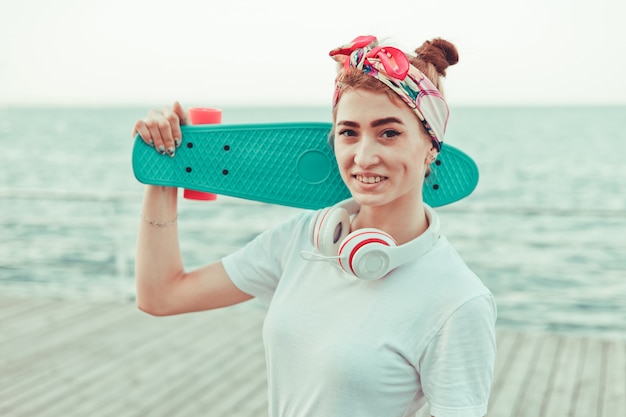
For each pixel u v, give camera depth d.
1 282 9.50
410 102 1.26
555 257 12.29
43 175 34.34
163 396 4.25
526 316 8.09
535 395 4.32
